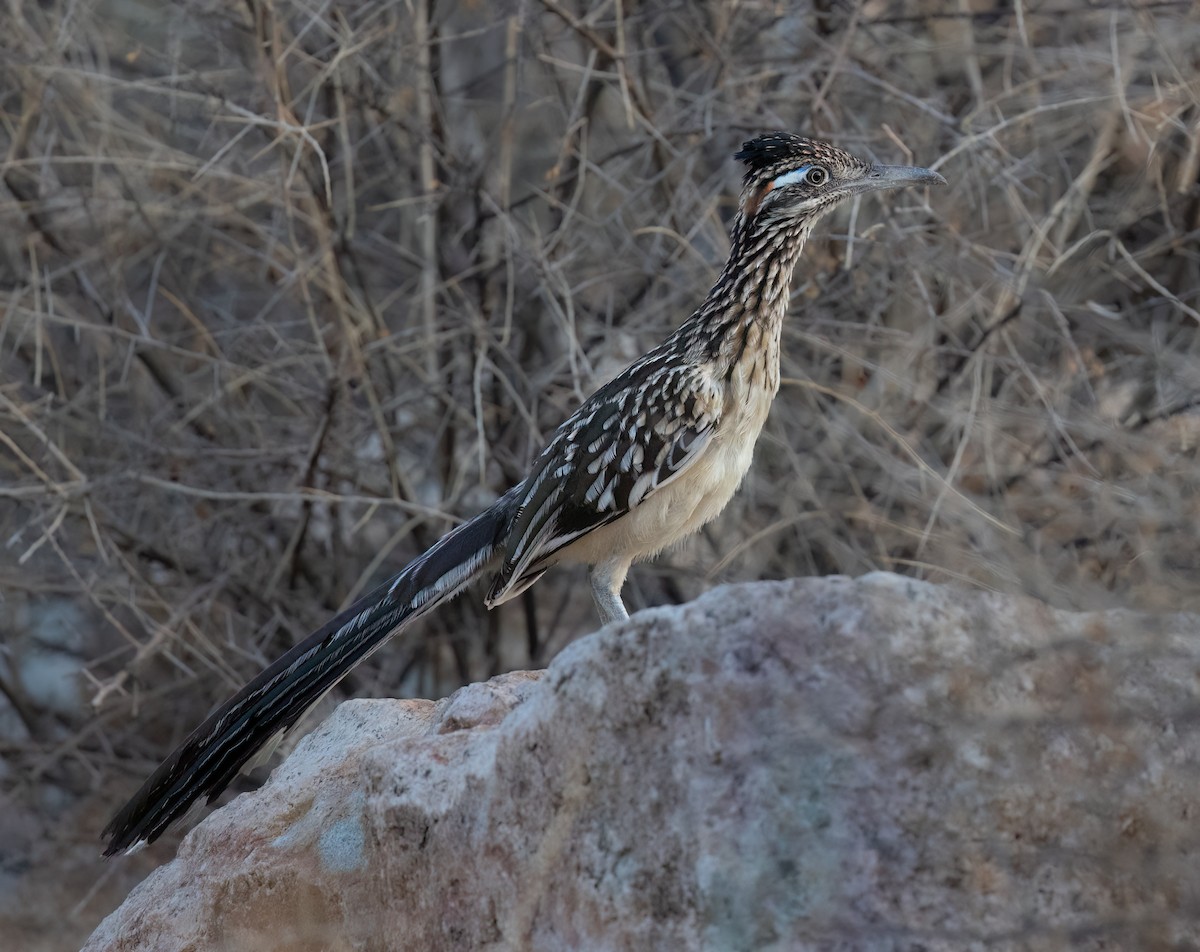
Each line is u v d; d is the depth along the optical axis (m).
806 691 5.11
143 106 14.52
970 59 12.97
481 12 14.38
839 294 12.82
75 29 13.58
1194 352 12.52
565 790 5.48
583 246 13.54
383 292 15.38
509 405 14.03
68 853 14.61
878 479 12.78
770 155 8.75
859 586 5.20
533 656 14.61
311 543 14.84
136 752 14.98
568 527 8.52
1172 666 5.23
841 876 4.99
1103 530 11.28
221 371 14.02
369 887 6.37
